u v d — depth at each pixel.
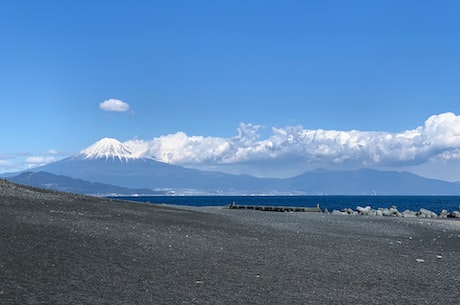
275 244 25.94
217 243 24.20
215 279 16.50
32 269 15.38
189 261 19.09
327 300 14.79
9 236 19.48
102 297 13.28
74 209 30.64
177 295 14.12
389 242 32.09
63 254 17.72
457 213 72.75
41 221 23.81
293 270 19.12
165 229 27.17
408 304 14.86
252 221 40.69
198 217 38.06
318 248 25.91
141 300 13.32
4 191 33.50
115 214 31.41
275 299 14.51
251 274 17.77
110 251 19.19
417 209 149.75
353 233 37.28
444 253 27.98
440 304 15.01
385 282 18.05
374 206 178.50
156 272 16.70
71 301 12.68
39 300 12.52
